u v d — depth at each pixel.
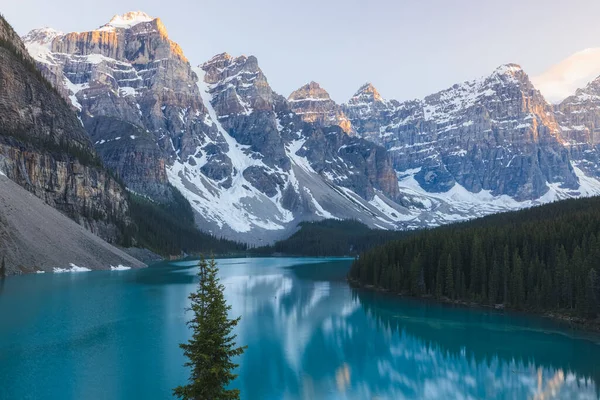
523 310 104.25
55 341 68.25
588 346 75.75
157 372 57.03
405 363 66.88
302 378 60.25
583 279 93.88
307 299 120.25
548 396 55.75
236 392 35.75
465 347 75.00
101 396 49.78
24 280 117.50
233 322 37.50
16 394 49.66
